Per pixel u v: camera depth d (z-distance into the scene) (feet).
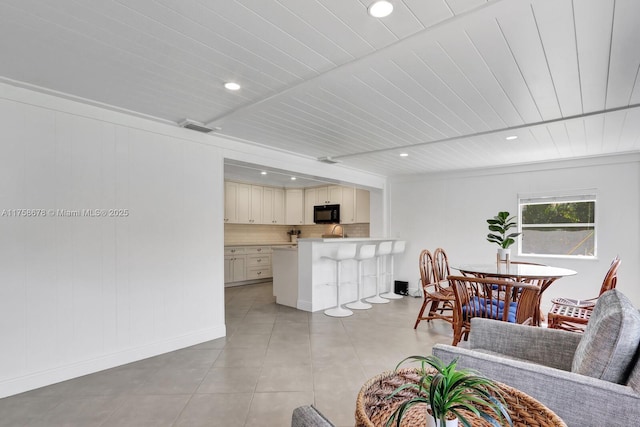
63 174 8.47
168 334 10.39
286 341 11.35
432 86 7.81
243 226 24.73
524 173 16.65
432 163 16.72
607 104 8.81
